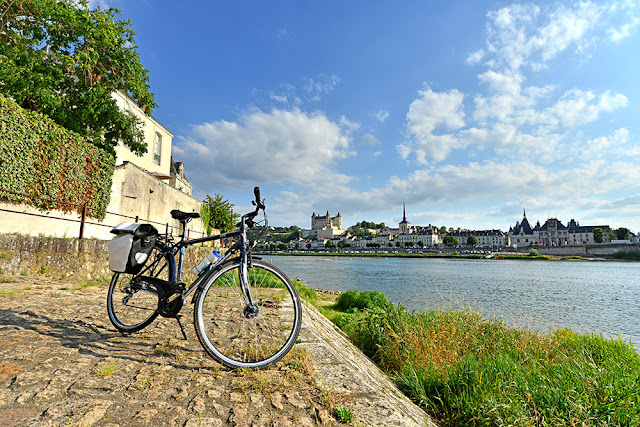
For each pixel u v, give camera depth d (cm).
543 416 358
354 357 504
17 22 1071
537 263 8944
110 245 284
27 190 891
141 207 1508
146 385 218
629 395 376
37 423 166
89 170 1123
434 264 7731
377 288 2742
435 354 553
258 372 251
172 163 3144
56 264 750
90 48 1096
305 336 371
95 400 193
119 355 266
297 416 196
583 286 3206
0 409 175
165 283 282
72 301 450
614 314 1714
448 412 392
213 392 215
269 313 434
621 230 15662
